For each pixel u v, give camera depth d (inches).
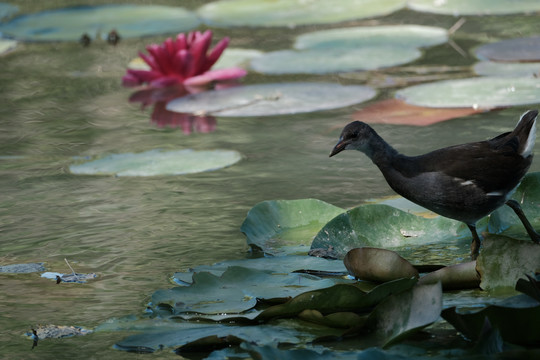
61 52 581.3
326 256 255.4
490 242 219.0
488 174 255.0
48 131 420.2
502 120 395.5
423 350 187.2
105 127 425.4
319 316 205.0
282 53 543.2
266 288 227.8
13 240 290.2
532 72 452.4
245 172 354.0
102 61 553.3
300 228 282.7
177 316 216.5
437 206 261.7
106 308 229.6
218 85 497.7
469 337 191.0
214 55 509.0
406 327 191.2
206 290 228.8
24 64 551.8
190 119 438.9
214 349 200.5
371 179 337.4
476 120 399.2
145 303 231.6
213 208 313.6
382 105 434.9
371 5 642.8
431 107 399.2
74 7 695.1
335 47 545.0
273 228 281.6
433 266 238.5
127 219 306.5
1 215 316.2
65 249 279.7
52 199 332.2
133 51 575.2
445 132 382.3
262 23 598.5
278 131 410.9
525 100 397.4
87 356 200.2
